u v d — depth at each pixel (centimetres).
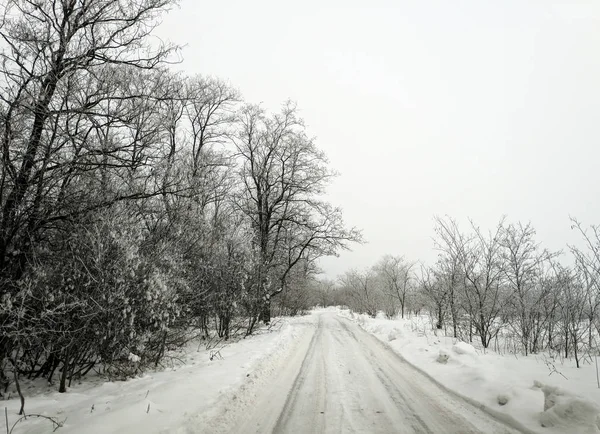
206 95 1573
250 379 690
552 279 931
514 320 1033
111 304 618
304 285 2925
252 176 2070
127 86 779
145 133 780
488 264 1061
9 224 588
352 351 1095
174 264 831
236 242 1334
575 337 783
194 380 643
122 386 627
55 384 644
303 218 2120
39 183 611
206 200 1256
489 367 712
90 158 701
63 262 633
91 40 695
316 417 501
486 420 488
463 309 1204
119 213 708
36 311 591
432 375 743
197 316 1170
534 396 518
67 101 641
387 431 450
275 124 2142
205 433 434
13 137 564
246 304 1354
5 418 465
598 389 559
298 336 1458
